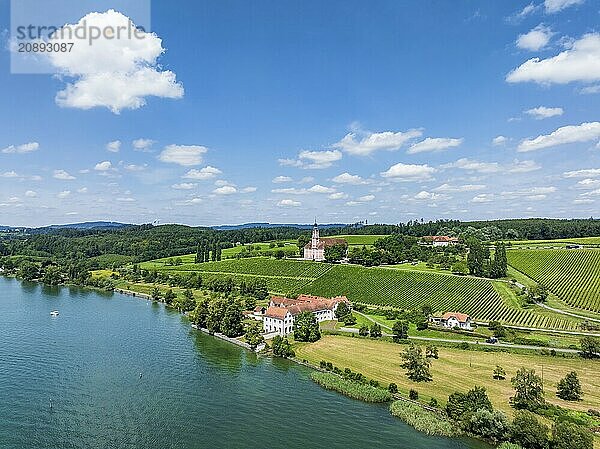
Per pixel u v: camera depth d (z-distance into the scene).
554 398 117.50
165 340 174.88
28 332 183.00
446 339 173.12
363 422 105.56
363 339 174.75
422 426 101.69
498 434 96.25
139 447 94.56
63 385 126.62
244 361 150.00
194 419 107.12
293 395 121.19
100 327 194.12
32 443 95.56
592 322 194.25
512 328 185.62
